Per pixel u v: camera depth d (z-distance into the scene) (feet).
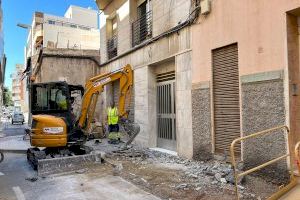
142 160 34.30
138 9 48.01
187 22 32.94
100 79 37.04
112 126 48.85
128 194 22.91
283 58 22.58
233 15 27.14
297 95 22.72
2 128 108.37
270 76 23.45
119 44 52.26
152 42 40.86
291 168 19.72
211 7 29.76
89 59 66.95
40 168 30.30
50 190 24.79
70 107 35.78
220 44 28.66
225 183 23.95
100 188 24.72
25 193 24.29
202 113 31.19
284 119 22.36
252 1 25.18
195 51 32.22
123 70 37.78
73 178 28.25
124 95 37.78
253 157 24.57
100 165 32.91
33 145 33.94
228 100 28.50
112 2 55.47
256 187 22.79
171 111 39.14
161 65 41.19
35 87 36.63
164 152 38.09
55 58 66.28
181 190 22.93
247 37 25.64
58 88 36.11
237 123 27.58
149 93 42.32
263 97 24.02
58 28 147.43
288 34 22.50
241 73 26.14
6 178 29.30
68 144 34.58
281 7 22.76
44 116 34.50
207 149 30.63
